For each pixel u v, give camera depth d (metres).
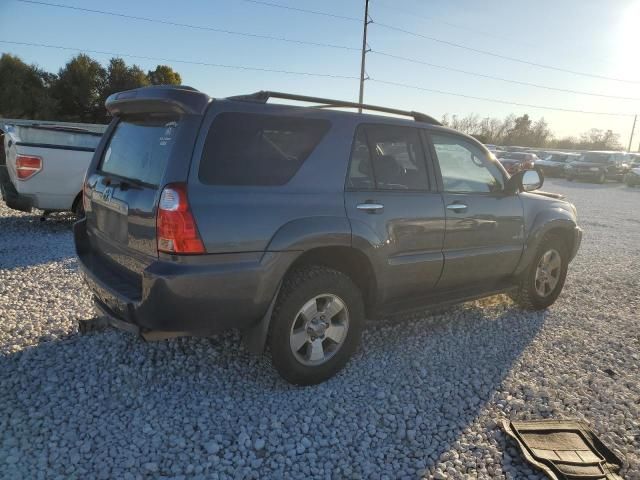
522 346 4.36
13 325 4.11
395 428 3.09
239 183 3.00
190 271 2.80
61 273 5.69
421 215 3.84
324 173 3.36
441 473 2.68
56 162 7.64
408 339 4.35
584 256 8.34
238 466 2.66
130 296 3.00
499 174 4.62
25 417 2.94
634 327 4.98
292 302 3.23
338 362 3.56
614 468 2.80
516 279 4.94
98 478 2.51
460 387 3.60
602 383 3.75
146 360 3.66
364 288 3.75
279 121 3.23
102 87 47.19
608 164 27.88
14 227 8.07
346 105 3.71
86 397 3.17
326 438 2.95
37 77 45.81
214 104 2.99
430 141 4.06
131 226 3.12
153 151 3.14
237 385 3.43
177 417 3.03
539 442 2.97
